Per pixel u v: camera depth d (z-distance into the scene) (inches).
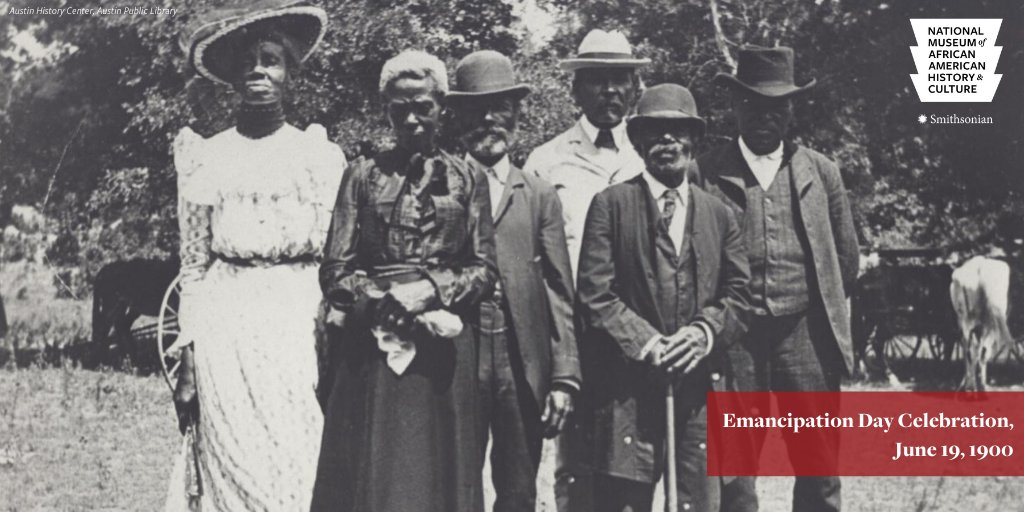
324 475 227.3
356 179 226.1
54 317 350.0
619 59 261.0
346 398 226.2
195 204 247.3
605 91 259.6
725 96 299.4
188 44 259.9
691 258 240.5
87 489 297.7
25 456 305.4
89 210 350.6
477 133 237.9
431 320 220.2
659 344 236.2
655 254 239.3
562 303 236.1
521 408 230.4
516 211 235.9
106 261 348.8
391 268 221.9
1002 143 319.6
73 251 351.3
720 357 242.8
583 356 240.1
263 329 244.1
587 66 259.9
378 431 222.5
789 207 262.8
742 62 266.1
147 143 340.8
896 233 322.3
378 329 221.3
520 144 287.0
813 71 313.3
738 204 262.8
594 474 239.0
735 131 295.3
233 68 257.3
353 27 293.7
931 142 319.0
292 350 244.2
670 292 239.1
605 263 240.5
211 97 279.7
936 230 321.4
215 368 243.9
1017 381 319.0
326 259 225.6
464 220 223.8
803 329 261.6
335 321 226.8
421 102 224.8
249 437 242.7
